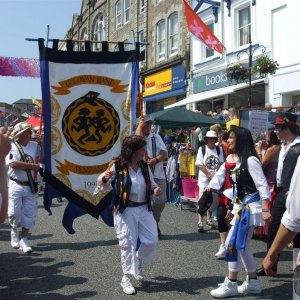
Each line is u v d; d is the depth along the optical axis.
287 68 14.55
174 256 6.79
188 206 11.73
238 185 5.20
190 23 16.42
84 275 5.92
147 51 24.62
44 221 9.76
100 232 8.53
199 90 19.64
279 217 5.74
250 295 5.13
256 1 16.00
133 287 5.27
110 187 5.59
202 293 5.23
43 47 7.38
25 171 7.12
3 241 7.94
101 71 7.57
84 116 7.48
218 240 7.82
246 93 16.41
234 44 17.33
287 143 5.99
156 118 12.43
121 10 27.89
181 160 11.76
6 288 5.44
